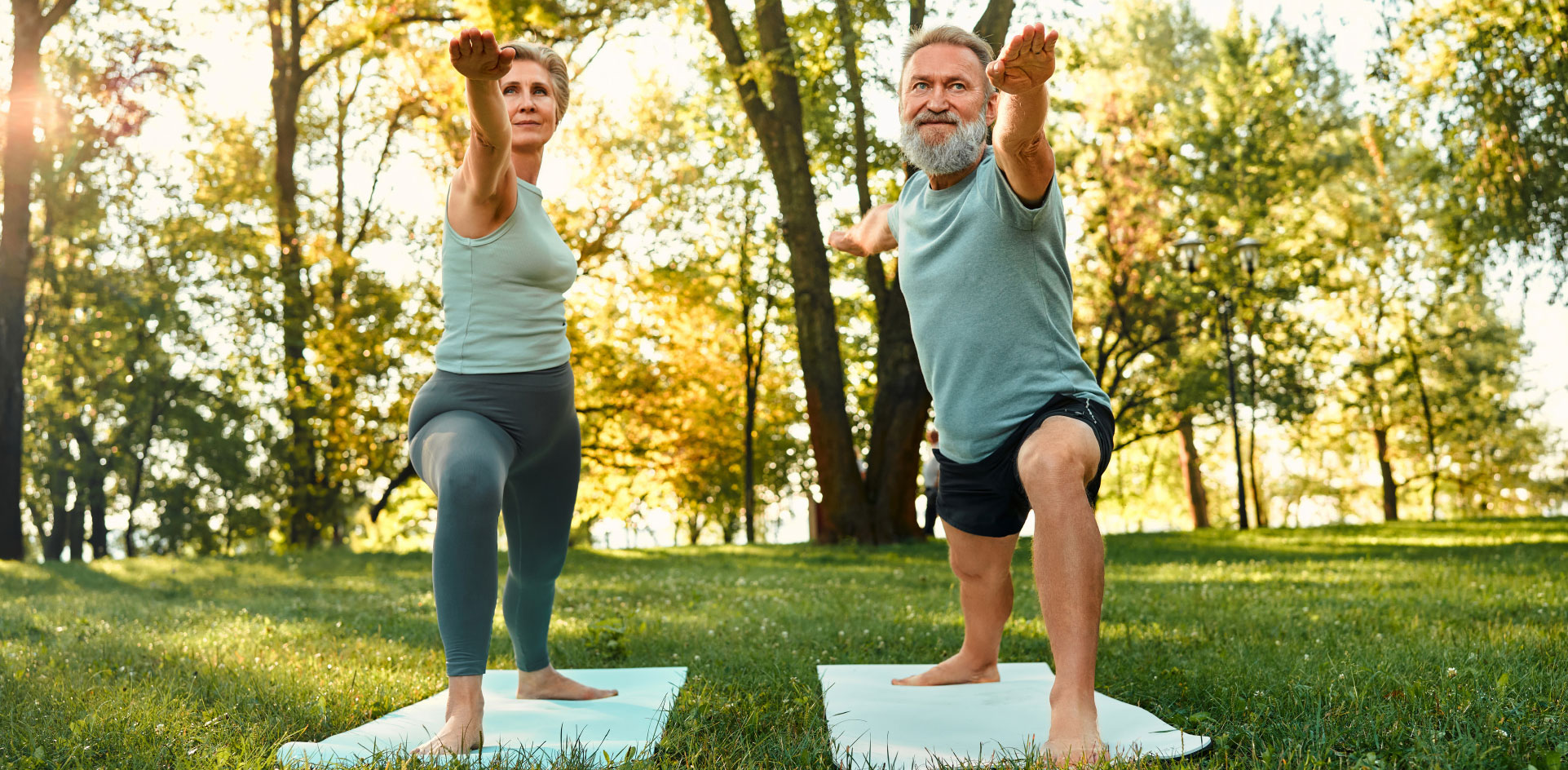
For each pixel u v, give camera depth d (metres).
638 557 14.09
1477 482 36.69
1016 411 2.75
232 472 27.52
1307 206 24.55
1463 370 30.56
